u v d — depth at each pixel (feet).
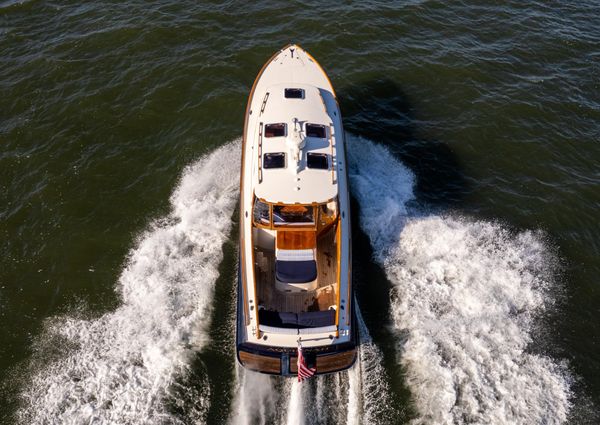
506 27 84.12
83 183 59.77
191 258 52.54
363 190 59.98
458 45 80.38
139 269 51.47
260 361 39.83
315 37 79.87
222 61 75.41
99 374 42.93
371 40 80.12
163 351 44.57
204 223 55.88
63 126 65.87
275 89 54.80
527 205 59.72
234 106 69.72
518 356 45.47
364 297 49.75
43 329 46.47
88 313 47.73
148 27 79.71
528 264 53.52
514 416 41.27
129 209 57.52
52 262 52.19
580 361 45.55
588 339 47.37
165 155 63.67
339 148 50.67
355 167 62.80
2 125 65.46
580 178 62.85
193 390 42.27
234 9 84.02
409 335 46.57
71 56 75.00
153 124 67.15
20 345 45.24
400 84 73.87
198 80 72.69
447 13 86.28
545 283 51.83
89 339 45.57
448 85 74.02
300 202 44.57
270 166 46.57
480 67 76.69
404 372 43.80
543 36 82.53
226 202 58.23
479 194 60.75
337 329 40.06
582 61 78.33
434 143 66.54
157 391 42.01
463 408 41.50
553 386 43.52
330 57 77.05
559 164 64.44
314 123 50.44
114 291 49.67
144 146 64.54
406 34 81.71
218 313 47.85
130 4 84.58
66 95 69.67
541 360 45.34
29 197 57.98
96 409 40.78
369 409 41.32
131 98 69.87
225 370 43.73
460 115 70.03
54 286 50.11
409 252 54.03
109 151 63.52
